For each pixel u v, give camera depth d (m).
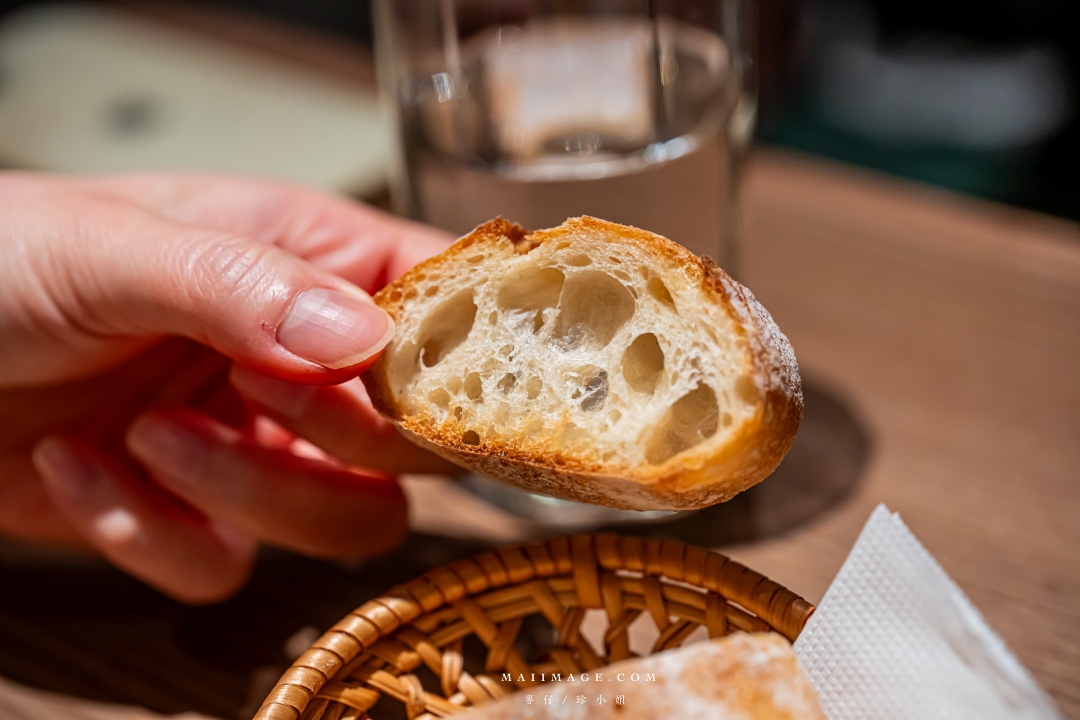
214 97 0.41
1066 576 0.25
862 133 0.53
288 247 0.26
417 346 0.21
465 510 0.27
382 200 0.37
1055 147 0.50
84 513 0.24
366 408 0.24
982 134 0.51
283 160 0.37
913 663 0.19
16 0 0.56
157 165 0.37
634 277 0.20
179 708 0.23
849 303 0.33
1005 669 0.19
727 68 0.27
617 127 0.26
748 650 0.19
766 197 0.39
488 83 0.26
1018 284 0.33
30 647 0.24
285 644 0.24
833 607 0.20
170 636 0.24
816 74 0.56
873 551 0.20
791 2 0.51
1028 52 0.54
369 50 0.51
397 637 0.21
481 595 0.21
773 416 0.19
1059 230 0.36
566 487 0.20
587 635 0.24
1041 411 0.29
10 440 0.27
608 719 0.18
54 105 0.41
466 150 0.26
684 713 0.18
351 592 0.25
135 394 0.28
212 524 0.25
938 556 0.25
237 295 0.20
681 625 0.21
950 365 0.30
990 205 0.38
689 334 0.19
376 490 0.25
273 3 0.61
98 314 0.23
